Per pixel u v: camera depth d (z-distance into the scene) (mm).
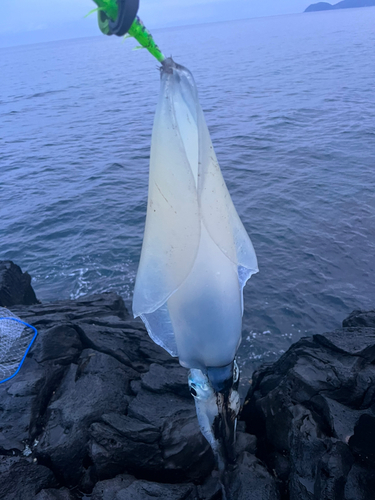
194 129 1768
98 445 4027
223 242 1869
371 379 4324
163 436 4078
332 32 105938
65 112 34656
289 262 10117
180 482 4043
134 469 4023
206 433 3086
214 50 83812
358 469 3469
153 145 1755
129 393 4754
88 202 14625
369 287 9141
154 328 2201
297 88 34125
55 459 3986
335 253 10352
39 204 14781
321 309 8555
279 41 92438
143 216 13219
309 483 3613
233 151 19359
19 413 4402
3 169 19672
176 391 4664
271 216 12484
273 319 8336
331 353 4789
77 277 10078
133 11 1314
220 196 1853
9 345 5184
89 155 21094
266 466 4188
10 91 52438
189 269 1818
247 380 6797
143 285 1914
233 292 1952
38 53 197625
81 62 97938
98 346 5316
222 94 34656
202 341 2027
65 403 4461
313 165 16516
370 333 4973
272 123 23844
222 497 3854
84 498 3930
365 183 14211
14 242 12031
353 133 20281
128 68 70688
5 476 3852
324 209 12633
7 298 7094
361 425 3742
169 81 1693
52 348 5117
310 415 4074
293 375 4473
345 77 36719
